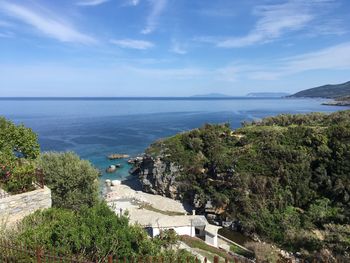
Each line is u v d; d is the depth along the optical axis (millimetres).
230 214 47531
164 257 12023
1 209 14273
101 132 123562
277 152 52469
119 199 54531
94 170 29516
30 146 25953
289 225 40531
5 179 15938
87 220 11969
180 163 58969
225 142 62875
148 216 40250
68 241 10891
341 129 51656
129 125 145250
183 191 56406
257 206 46344
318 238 34938
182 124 146875
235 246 37875
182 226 37312
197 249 31000
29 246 10477
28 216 14508
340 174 46094
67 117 188125
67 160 28406
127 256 10977
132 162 79500
